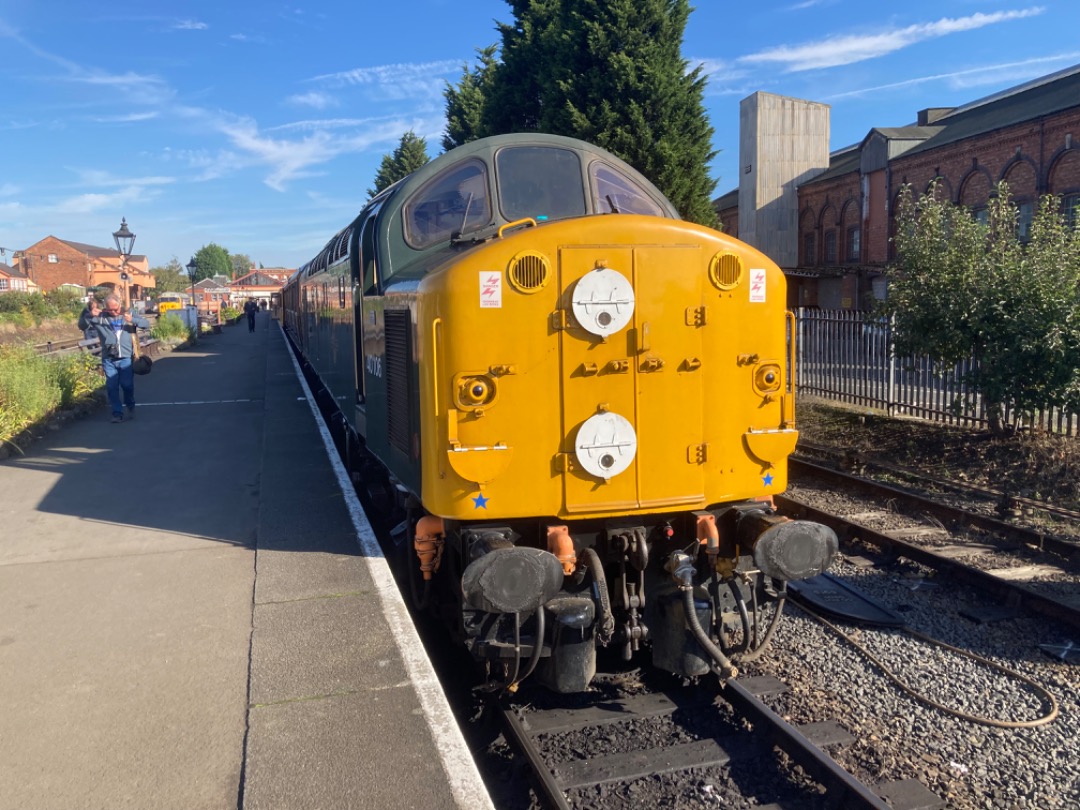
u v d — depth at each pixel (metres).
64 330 41.69
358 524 6.24
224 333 42.28
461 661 5.29
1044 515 7.93
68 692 3.85
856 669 5.04
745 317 4.53
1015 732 4.32
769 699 4.64
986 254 10.26
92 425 11.62
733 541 4.64
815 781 3.91
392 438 5.39
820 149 36.12
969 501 8.63
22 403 10.61
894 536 7.58
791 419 4.70
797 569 4.29
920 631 5.62
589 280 4.22
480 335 4.15
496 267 4.14
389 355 5.41
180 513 6.91
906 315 11.05
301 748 3.32
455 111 28.06
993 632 5.58
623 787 3.92
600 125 17.20
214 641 4.36
